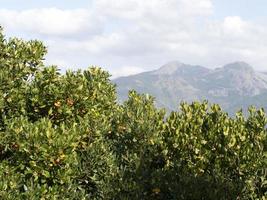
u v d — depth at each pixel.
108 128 19.14
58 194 14.55
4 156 15.06
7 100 15.84
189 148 20.14
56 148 14.15
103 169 18.19
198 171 19.73
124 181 18.42
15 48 17.16
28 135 14.19
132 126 20.23
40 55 17.48
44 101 16.62
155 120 21.52
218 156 19.80
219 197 18.16
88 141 18.05
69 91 17.19
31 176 14.59
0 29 17.30
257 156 19.50
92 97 19.39
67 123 17.14
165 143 20.39
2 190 13.17
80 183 17.72
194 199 18.33
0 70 15.86
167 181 19.36
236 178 19.47
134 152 20.19
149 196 19.23
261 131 20.50
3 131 15.49
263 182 19.25
